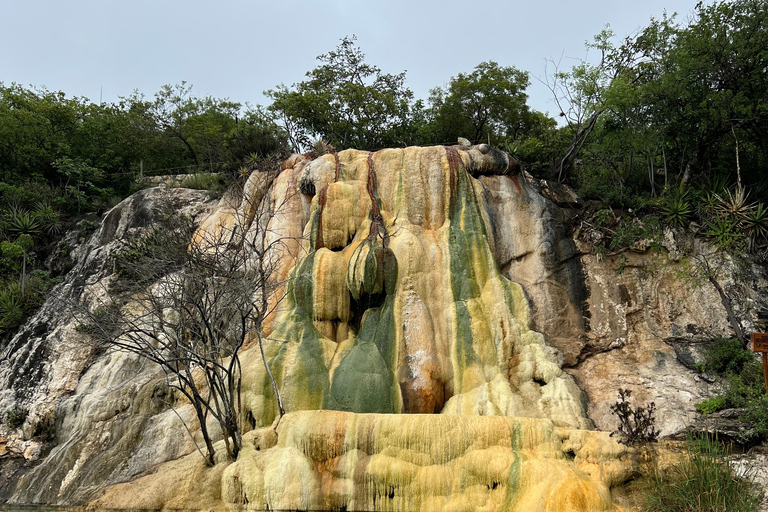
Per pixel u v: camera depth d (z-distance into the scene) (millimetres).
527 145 27328
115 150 39469
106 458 17984
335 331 20312
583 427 17297
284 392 18500
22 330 25312
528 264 21641
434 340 18969
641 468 14688
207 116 43188
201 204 29234
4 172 34594
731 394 17312
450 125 35438
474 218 21156
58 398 21766
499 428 14922
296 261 22406
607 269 21688
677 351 19734
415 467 14664
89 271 26797
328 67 39406
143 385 19625
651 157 24203
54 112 37969
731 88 23281
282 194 24484
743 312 19672
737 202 21188
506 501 14039
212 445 16812
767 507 13359
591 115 26375
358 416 15344
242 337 16812
